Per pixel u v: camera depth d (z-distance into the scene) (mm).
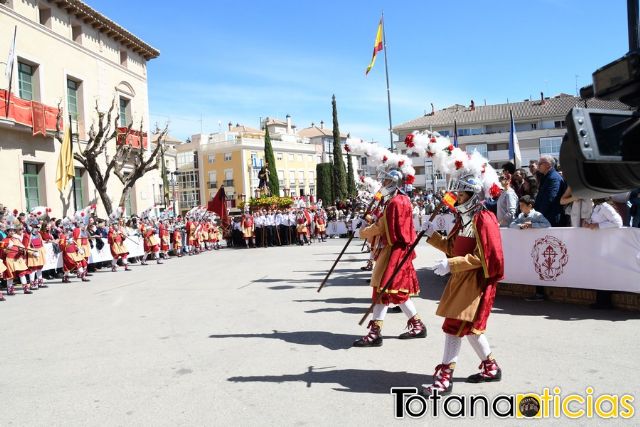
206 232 25078
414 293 6152
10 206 19906
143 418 4066
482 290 4285
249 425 3838
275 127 84250
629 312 6797
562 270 7465
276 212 25484
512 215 8742
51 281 14562
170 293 10703
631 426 3594
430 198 23094
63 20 23547
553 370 4723
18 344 6816
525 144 54594
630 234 6793
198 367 5332
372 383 4625
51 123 21516
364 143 7844
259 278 12297
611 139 1961
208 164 69812
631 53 1892
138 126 30453
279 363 5336
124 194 24828
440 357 5328
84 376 5238
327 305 8367
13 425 4059
